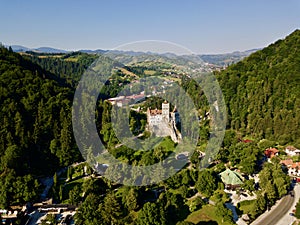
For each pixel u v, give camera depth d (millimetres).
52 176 152625
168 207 109688
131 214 111500
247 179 145000
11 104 168625
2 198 113250
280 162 162750
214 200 124000
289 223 107625
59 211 115250
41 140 165500
